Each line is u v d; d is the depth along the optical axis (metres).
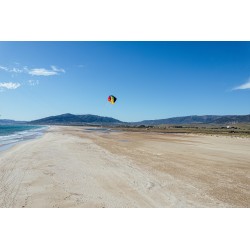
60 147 21.27
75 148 20.67
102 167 13.08
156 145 24.09
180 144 25.67
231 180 10.90
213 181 10.66
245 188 9.73
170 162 14.73
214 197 8.62
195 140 31.80
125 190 9.25
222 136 42.91
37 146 21.86
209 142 28.88
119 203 7.96
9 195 8.45
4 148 20.48
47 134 43.81
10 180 10.28
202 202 8.14
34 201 7.97
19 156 16.09
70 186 9.59
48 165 13.33
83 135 40.38
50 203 7.83
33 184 9.76
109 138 33.16
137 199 8.34
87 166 13.26
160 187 9.66
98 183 10.10
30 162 14.10
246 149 21.75
